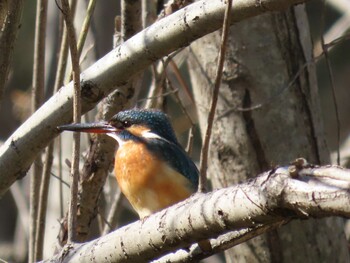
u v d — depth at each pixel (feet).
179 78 34.12
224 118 32.45
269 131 32.09
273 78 32.17
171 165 27.14
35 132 24.89
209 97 32.91
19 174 25.40
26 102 44.98
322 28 31.24
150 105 31.71
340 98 65.00
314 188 16.26
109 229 31.22
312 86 32.68
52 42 42.96
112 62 23.76
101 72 23.91
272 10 21.07
